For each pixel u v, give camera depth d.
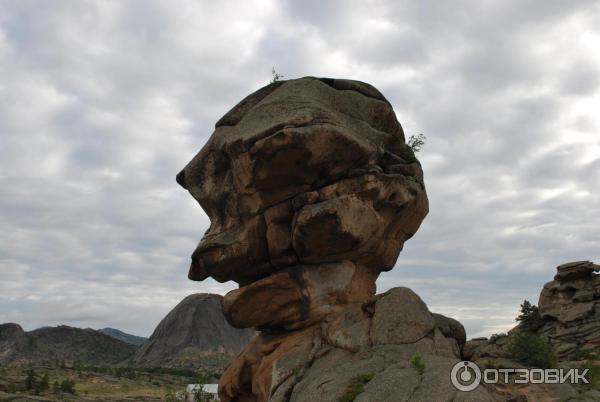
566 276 56.28
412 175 29.50
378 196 26.44
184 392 66.31
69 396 105.56
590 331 50.00
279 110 25.42
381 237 28.09
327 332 25.03
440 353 21.56
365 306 24.98
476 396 15.66
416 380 17.27
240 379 29.17
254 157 24.38
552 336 53.00
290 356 24.59
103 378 151.00
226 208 28.14
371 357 21.19
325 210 24.16
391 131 30.17
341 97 28.05
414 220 30.61
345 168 26.12
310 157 24.34
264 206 26.36
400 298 23.72
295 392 21.03
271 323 27.36
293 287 26.62
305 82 27.31
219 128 28.69
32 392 105.69
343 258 27.39
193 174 29.61
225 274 28.86
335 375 20.00
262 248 27.17
